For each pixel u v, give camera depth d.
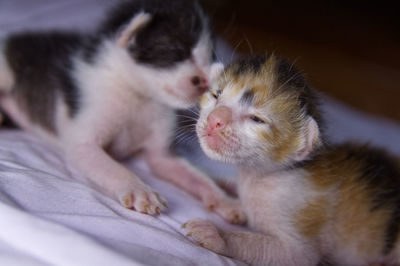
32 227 0.21
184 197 0.29
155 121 0.32
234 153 0.26
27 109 0.33
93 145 0.30
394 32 0.83
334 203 0.27
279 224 0.27
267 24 0.77
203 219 0.27
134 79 0.31
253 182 0.28
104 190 0.27
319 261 0.28
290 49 0.69
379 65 0.70
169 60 0.30
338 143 0.30
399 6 0.91
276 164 0.27
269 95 0.27
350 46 0.75
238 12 0.78
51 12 0.43
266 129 0.26
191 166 0.32
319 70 0.64
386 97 0.60
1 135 0.31
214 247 0.25
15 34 0.35
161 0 0.32
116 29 0.32
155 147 0.32
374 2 0.92
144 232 0.23
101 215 0.24
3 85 0.33
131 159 0.33
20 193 0.23
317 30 0.79
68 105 0.31
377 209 0.28
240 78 0.27
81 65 0.32
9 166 0.25
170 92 0.30
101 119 0.31
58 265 0.20
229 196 0.30
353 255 0.28
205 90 0.30
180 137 0.32
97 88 0.31
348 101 0.58
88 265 0.20
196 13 0.31
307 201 0.27
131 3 0.32
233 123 0.26
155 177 0.31
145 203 0.26
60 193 0.24
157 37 0.30
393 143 0.38
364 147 0.30
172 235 0.24
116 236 0.23
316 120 0.27
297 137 0.27
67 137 0.31
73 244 0.21
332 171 0.28
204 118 0.27
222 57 0.32
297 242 0.27
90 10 0.44
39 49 0.34
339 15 0.88
